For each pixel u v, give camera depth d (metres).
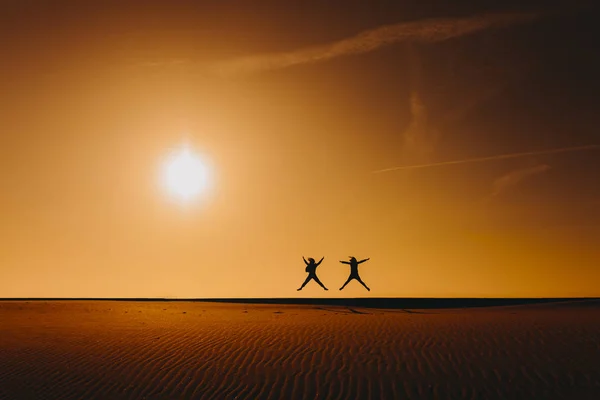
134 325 26.72
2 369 19.22
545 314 27.47
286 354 19.70
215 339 22.31
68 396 16.84
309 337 22.12
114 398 16.62
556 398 15.34
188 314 31.69
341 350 19.91
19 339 23.55
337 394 16.17
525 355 18.56
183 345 21.48
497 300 38.44
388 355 19.09
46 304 38.03
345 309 34.69
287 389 16.64
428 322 25.19
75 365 19.44
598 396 15.37
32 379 18.20
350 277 31.48
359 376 17.27
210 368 18.58
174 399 16.41
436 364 18.02
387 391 16.19
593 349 18.97
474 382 16.50
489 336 21.23
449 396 15.74
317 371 17.84
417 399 15.66
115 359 19.97
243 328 24.59
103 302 40.62
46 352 21.12
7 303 38.66
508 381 16.48
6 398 16.84
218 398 16.34
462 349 19.50
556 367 17.34
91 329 25.70
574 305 31.28
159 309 35.12
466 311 31.22
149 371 18.58
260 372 18.02
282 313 31.52
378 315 29.20
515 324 23.72
